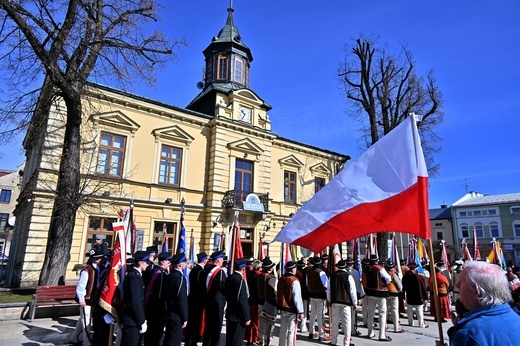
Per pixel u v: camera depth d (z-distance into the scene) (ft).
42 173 45.83
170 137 59.36
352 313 27.89
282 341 21.70
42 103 42.73
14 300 32.42
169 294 19.31
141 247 53.47
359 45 71.72
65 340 23.26
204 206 61.46
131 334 16.74
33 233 44.32
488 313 7.07
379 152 15.23
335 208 16.03
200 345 24.11
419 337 27.07
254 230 66.13
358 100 71.20
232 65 79.56
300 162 78.89
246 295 20.22
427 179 13.24
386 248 60.80
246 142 67.51
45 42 35.04
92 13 38.81
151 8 40.60
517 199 141.18
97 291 19.44
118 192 52.42
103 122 52.26
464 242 56.90
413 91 71.46
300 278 30.07
